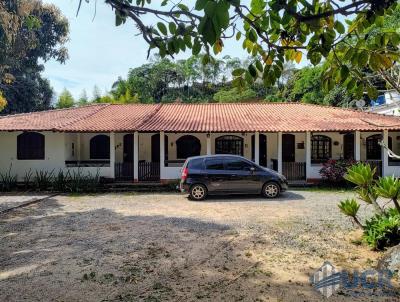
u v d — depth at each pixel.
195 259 6.34
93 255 6.61
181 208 11.52
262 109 21.83
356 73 2.96
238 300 4.70
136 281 5.37
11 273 5.77
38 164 17.70
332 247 7.01
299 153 20.33
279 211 10.80
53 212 11.09
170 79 56.28
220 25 1.71
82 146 20.88
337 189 15.91
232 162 13.42
